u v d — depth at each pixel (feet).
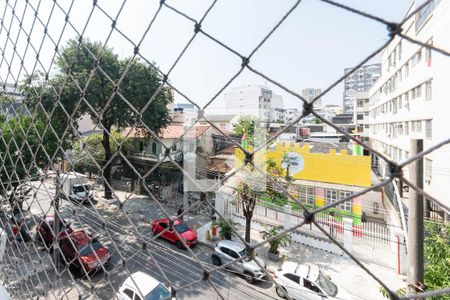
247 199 24.03
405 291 8.86
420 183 8.16
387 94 46.85
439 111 23.81
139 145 39.50
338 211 28.25
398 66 37.99
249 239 24.02
